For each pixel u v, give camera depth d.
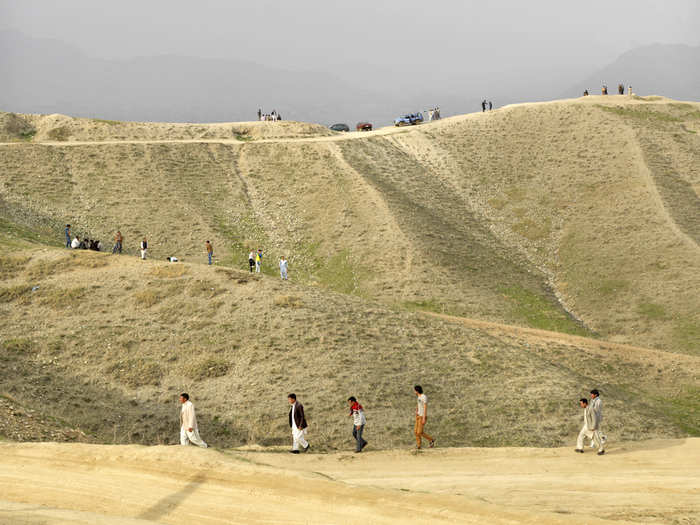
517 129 75.94
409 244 49.94
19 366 24.39
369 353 26.73
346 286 46.75
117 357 25.75
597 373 31.30
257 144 71.69
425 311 41.75
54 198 54.44
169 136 75.06
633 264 48.91
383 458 16.02
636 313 43.34
